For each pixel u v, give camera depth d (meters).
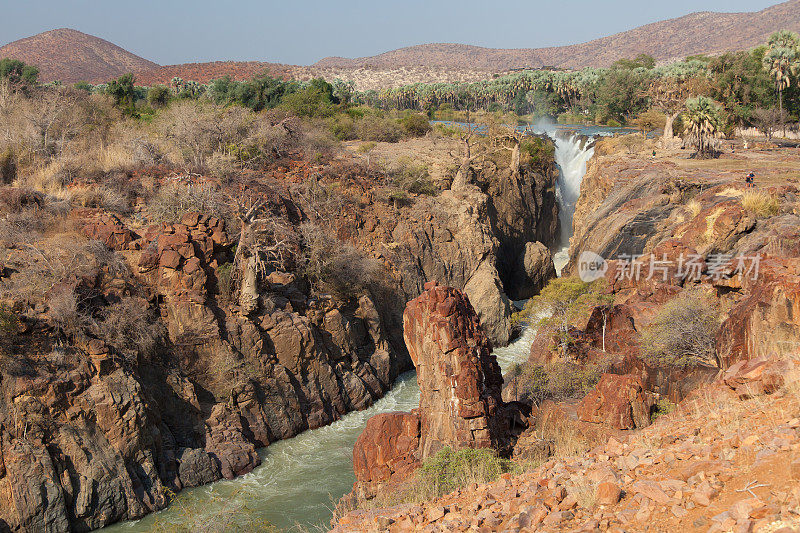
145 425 24.42
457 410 15.99
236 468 26.08
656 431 9.20
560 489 6.96
